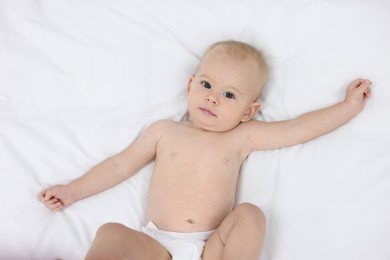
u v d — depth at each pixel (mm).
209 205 1474
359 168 1434
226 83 1533
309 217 1413
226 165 1523
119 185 1568
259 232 1293
